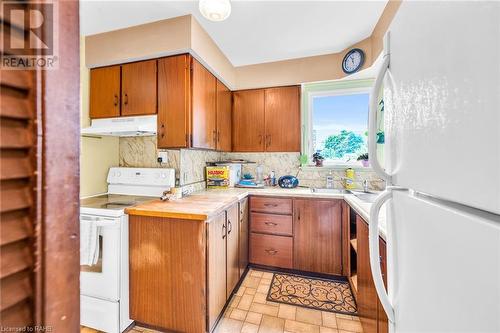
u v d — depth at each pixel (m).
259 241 2.38
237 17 1.76
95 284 1.51
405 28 0.56
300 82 2.53
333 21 1.83
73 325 0.33
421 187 0.48
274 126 2.63
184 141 1.81
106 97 1.99
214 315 1.55
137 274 1.55
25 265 0.28
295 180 2.66
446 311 0.41
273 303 1.85
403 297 0.57
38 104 0.28
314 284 2.13
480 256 0.34
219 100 2.38
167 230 1.49
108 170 2.17
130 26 1.84
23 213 0.27
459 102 0.37
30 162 0.28
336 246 2.18
